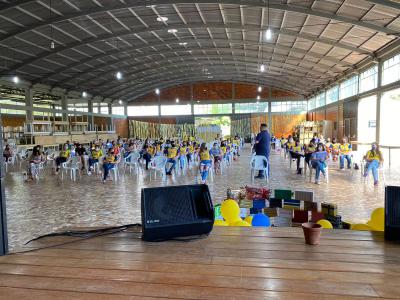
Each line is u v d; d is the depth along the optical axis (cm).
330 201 595
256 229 253
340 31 1231
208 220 231
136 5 1063
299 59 1802
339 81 2009
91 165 1098
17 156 1631
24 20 1124
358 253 199
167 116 2920
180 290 154
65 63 1709
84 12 1106
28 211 564
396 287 154
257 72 2380
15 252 212
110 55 1691
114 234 247
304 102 2783
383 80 1329
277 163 1295
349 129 1795
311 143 941
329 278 164
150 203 226
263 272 173
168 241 227
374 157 772
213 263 186
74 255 204
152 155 1173
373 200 598
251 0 1035
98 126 2669
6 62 1530
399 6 829
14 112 2477
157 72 2331
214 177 937
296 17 1168
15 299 148
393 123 1509
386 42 1219
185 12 1242
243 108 2833
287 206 407
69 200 654
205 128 2725
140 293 151
